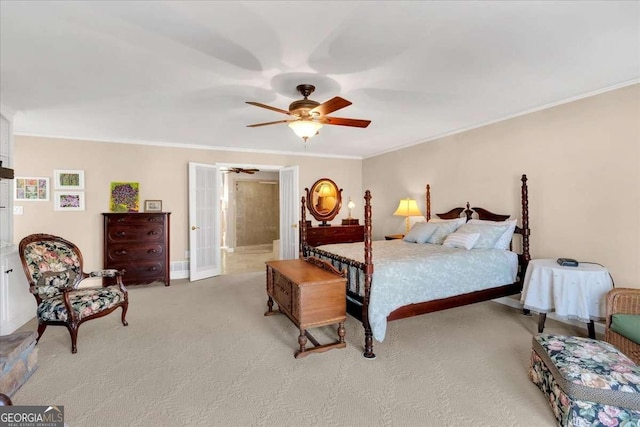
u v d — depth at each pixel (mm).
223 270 6090
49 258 3043
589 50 2141
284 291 2918
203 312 3627
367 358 2516
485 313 3564
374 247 3701
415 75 2506
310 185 6336
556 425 1767
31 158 4449
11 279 3045
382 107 3340
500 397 2010
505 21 1781
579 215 3121
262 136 4734
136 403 1942
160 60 2217
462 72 2467
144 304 3920
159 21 1744
